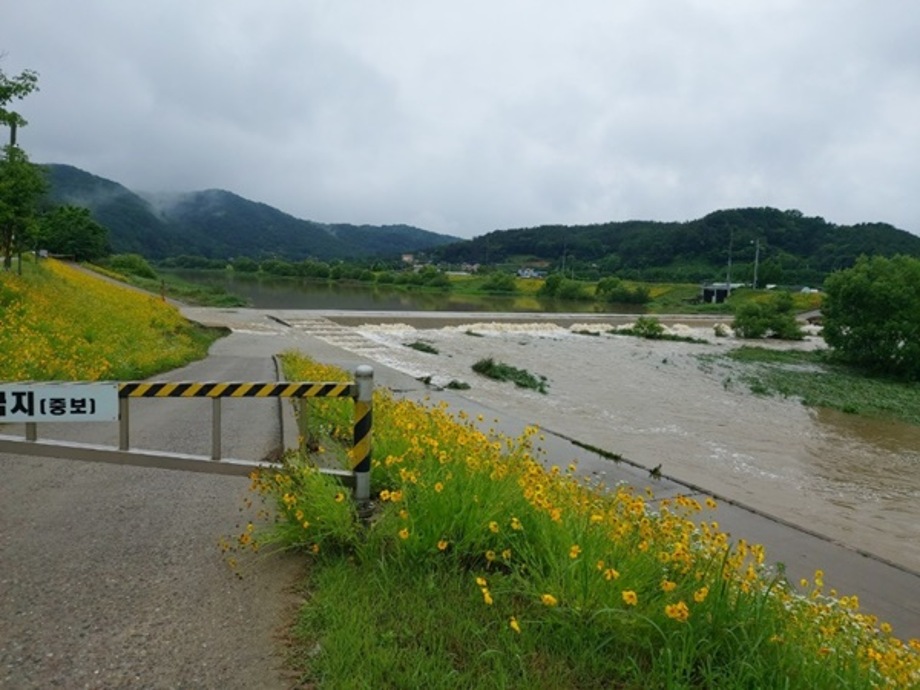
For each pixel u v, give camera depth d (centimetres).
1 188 1911
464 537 391
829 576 650
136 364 1395
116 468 612
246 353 2131
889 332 3325
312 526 411
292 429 809
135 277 6388
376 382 1714
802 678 279
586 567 338
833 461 1411
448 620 327
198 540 444
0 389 433
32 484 554
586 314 5906
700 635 305
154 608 348
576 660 297
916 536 913
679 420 1750
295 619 336
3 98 1705
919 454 1582
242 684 282
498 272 11406
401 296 8175
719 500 888
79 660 299
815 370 3338
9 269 2080
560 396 2011
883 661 317
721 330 4812
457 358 2769
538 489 407
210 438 773
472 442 532
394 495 406
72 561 405
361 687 269
